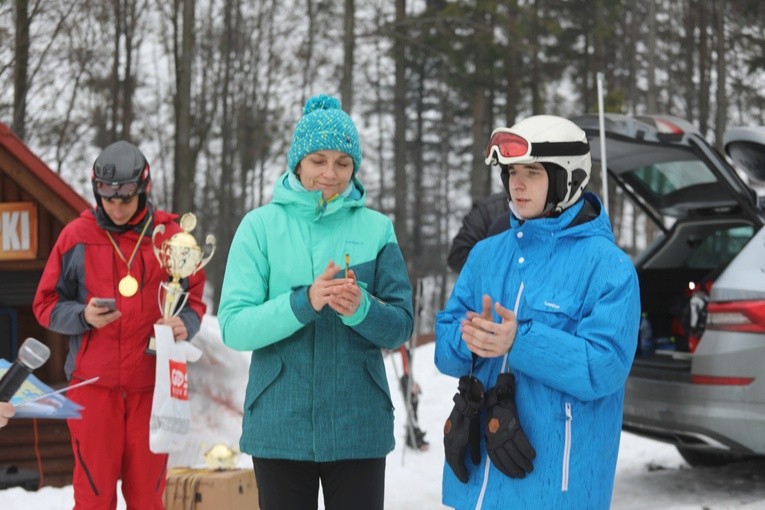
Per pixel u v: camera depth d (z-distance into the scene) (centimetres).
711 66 3841
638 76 4309
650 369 616
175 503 512
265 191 4284
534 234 336
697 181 664
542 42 3728
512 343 315
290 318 347
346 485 371
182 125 2378
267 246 374
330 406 362
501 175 346
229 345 365
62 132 2331
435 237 4938
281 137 3706
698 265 705
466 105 4419
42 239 729
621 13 3975
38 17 1912
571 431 320
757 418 564
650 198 704
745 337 568
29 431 723
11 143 707
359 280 375
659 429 611
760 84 4006
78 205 719
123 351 443
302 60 3672
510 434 317
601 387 313
